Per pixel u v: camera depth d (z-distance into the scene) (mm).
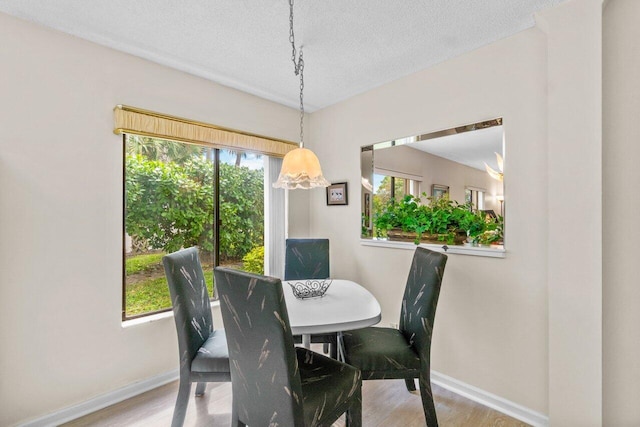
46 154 1780
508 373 1920
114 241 2035
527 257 1849
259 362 1201
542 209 1792
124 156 2174
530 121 1837
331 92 2830
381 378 1654
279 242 3070
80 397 1876
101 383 1958
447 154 2309
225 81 2584
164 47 2062
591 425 1537
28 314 1719
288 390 1140
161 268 2383
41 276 1761
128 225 2219
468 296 2107
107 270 2002
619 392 1499
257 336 1182
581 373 1564
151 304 2320
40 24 1770
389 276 2605
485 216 2098
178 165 2494
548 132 1674
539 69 1805
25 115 1717
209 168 2686
